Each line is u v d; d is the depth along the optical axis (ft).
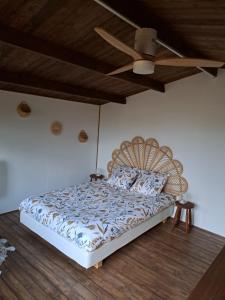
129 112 16.03
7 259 9.06
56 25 7.03
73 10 6.41
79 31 7.49
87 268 8.35
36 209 10.49
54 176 15.76
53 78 11.52
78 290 7.66
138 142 15.55
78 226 8.82
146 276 8.57
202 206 12.76
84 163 17.76
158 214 12.28
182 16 6.57
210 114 12.21
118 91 14.83
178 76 12.96
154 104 14.58
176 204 12.57
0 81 9.68
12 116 13.04
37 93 13.83
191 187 13.15
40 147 14.66
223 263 5.60
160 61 6.58
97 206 11.14
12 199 13.61
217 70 11.82
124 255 9.88
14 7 6.05
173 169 13.85
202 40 8.30
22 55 8.73
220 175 12.00
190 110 12.96
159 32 7.30
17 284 7.77
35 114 14.12
